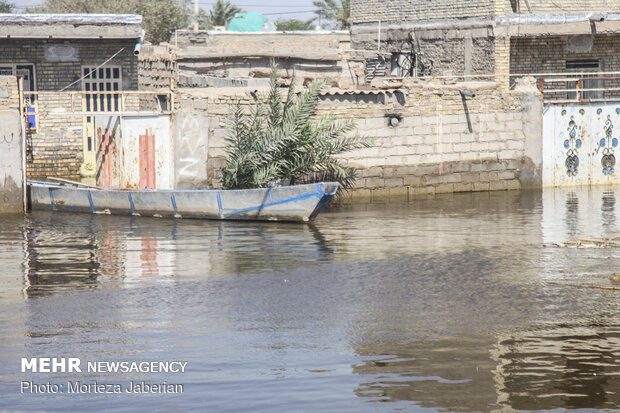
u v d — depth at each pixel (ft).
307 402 43.80
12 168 116.88
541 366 49.08
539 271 76.02
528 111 140.56
